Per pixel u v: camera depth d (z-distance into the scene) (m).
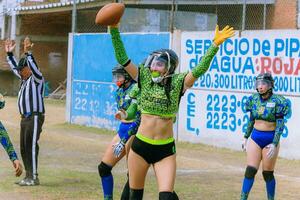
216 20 41.41
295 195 17.64
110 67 33.91
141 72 11.02
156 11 44.03
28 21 61.00
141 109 11.05
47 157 23.94
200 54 28.70
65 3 51.59
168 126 10.91
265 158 15.12
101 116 34.72
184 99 29.58
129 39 32.50
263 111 15.03
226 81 27.66
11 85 62.31
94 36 35.19
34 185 17.56
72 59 37.12
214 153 26.42
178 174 20.86
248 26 39.25
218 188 18.31
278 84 25.36
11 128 34.31
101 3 45.50
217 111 28.06
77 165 22.02
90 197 16.09
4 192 16.53
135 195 11.22
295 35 24.72
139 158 10.99
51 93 60.22
